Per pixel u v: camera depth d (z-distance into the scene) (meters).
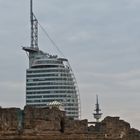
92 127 127.44
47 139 101.19
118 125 136.50
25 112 95.81
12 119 91.44
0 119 88.12
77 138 113.44
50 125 103.00
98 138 125.44
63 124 109.00
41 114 100.25
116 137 135.00
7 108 90.88
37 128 98.44
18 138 92.19
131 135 152.50
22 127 94.56
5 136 89.00
